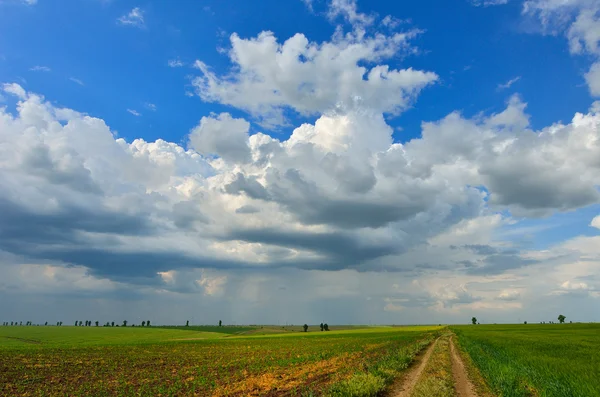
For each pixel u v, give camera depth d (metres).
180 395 24.28
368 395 18.75
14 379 33.94
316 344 72.56
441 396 18.77
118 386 29.30
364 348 56.00
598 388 20.06
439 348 49.12
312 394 20.06
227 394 23.17
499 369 25.86
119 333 144.12
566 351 42.38
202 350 63.53
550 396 19.31
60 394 26.97
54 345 80.31
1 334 129.62
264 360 44.31
